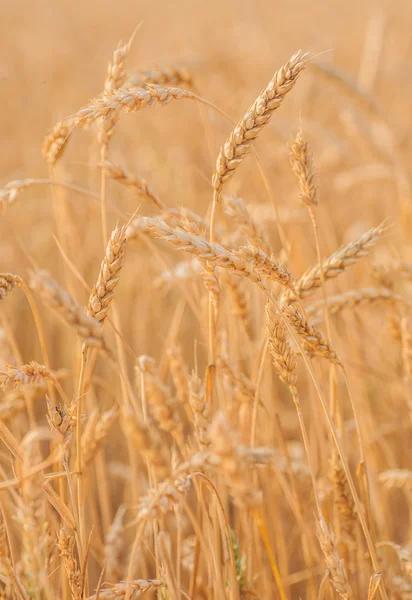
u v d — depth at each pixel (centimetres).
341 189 269
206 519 143
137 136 370
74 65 507
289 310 140
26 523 132
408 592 153
